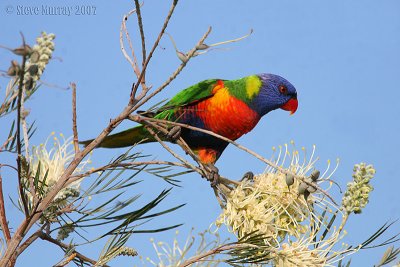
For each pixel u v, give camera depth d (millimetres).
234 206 5875
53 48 4148
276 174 6184
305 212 5984
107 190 5184
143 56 5070
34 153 6000
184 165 5547
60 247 5133
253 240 5035
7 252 4578
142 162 5355
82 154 5117
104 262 4910
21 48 3816
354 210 5113
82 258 5168
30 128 5559
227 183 6398
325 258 5266
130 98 5215
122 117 5203
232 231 5844
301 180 5578
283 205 5969
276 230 5762
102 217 5059
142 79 5305
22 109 4711
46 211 5309
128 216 5023
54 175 5934
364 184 5109
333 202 5477
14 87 4648
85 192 5152
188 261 4934
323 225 5551
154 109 5805
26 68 4070
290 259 5238
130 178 5258
